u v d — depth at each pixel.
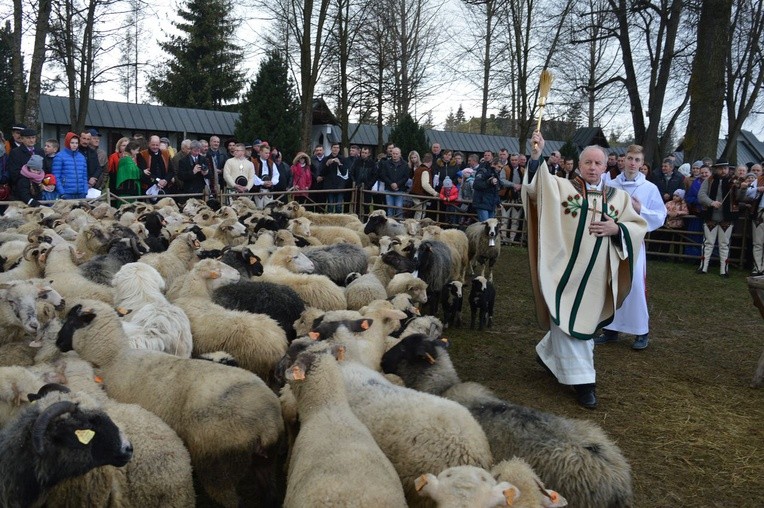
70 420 3.44
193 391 4.29
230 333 5.55
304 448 3.81
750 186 14.18
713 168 14.92
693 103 18.02
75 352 4.90
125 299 6.18
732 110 26.17
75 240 8.97
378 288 7.96
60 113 26.16
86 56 21.00
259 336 5.51
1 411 4.06
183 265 8.02
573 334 6.14
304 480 3.52
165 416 4.37
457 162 18.36
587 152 6.35
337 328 5.30
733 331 9.58
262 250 8.94
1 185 12.26
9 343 5.52
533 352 8.18
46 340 5.21
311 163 17.70
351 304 7.87
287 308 6.68
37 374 4.42
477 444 4.05
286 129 24.75
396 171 17.31
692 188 15.56
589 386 6.37
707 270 14.74
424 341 5.42
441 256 9.81
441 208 17.81
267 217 11.45
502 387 6.90
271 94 24.97
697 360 8.12
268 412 4.30
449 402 4.36
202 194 13.98
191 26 41.97
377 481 3.44
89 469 3.51
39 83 16.42
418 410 4.25
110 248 8.26
